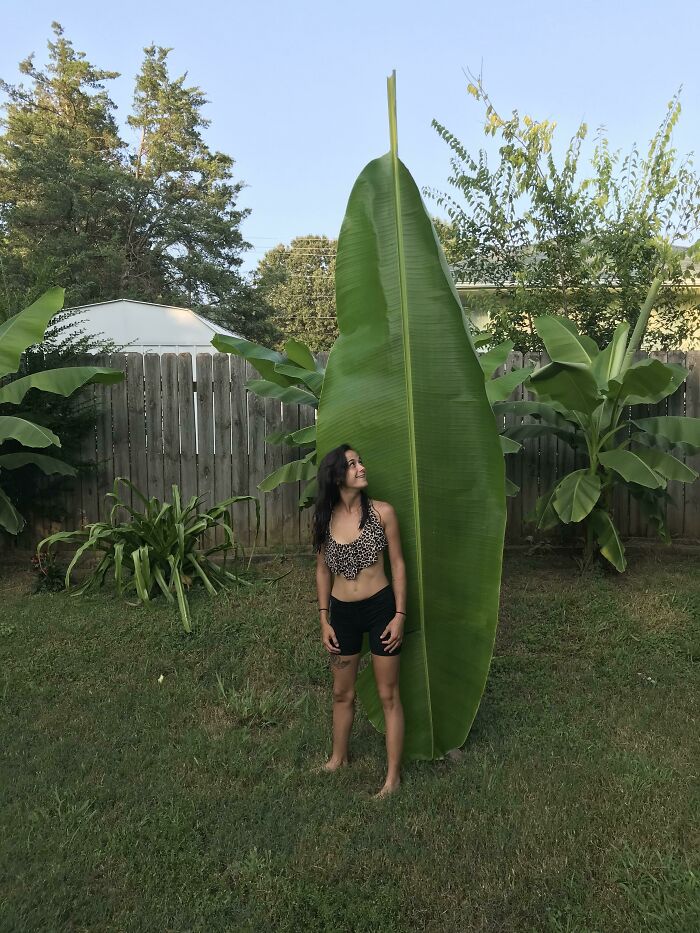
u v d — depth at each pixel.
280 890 2.46
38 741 3.56
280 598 5.73
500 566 3.24
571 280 8.45
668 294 8.47
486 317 10.13
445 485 3.23
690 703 3.94
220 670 4.44
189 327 13.72
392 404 3.24
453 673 3.32
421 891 2.44
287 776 3.21
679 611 5.38
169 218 32.12
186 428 7.21
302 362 6.30
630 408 7.34
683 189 8.03
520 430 6.78
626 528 7.48
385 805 2.97
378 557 3.15
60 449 6.86
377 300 3.25
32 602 5.70
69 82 36.56
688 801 2.94
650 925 2.26
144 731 3.65
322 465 3.17
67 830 2.79
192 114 38.56
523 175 8.33
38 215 28.31
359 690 3.52
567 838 2.70
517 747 3.45
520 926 2.30
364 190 3.28
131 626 5.10
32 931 2.29
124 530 5.74
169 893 2.46
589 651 4.74
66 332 12.29
